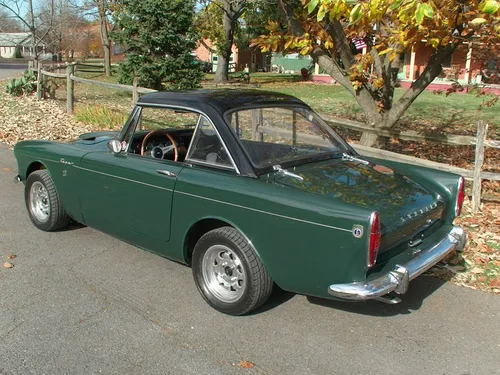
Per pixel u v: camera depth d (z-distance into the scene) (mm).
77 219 5121
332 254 3236
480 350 3463
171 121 4410
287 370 3209
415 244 3719
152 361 3279
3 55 64438
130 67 16891
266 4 15086
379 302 4109
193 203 3867
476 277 4578
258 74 38875
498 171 8320
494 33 6074
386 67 7684
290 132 4246
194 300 4090
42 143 5406
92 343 3467
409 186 3926
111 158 4555
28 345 3432
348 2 5285
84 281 4398
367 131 7863
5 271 4562
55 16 23484
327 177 3822
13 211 6180
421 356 3381
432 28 5836
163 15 16438
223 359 3312
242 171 3717
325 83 28844
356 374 3180
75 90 18344
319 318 3846
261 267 3621
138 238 4461
